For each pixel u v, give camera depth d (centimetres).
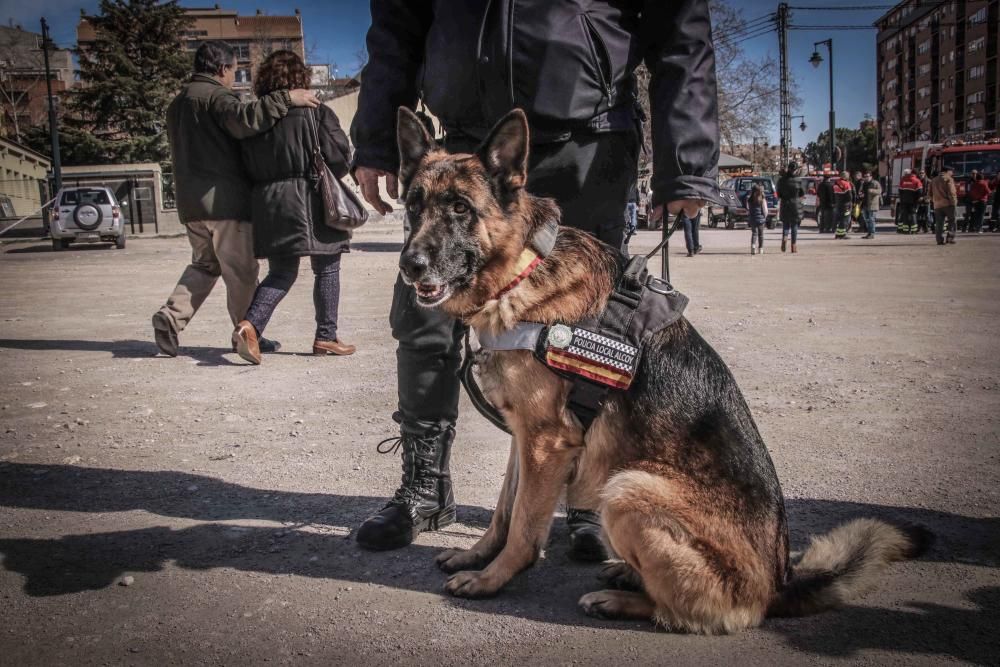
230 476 391
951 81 8931
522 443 262
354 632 247
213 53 629
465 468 406
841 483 371
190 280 674
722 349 684
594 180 305
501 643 240
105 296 1144
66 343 751
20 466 405
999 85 7856
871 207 2297
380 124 325
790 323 817
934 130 9481
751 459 248
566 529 341
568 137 295
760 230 1792
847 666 223
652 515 238
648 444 250
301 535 323
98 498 362
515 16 285
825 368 607
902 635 239
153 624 252
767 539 243
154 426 475
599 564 304
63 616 256
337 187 622
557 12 282
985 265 1424
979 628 243
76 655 233
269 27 8419
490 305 260
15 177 4059
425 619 256
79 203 2394
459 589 272
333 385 572
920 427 453
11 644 239
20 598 269
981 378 565
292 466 405
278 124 597
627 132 310
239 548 311
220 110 593
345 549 311
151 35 4397
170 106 628
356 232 2973
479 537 324
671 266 1476
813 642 237
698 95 293
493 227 259
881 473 382
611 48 291
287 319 880
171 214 3403
